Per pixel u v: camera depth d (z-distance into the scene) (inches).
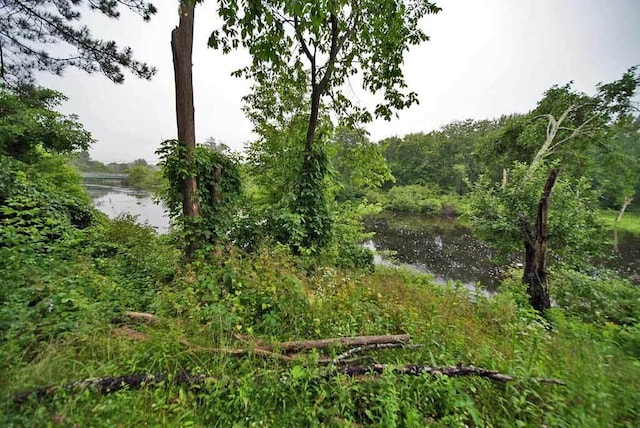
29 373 70.7
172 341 91.1
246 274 135.0
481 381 86.2
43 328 84.9
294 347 98.5
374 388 82.1
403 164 1542.8
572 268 272.1
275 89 323.3
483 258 526.3
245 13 120.1
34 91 287.3
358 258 315.3
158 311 113.3
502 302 181.9
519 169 317.7
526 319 154.2
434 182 1398.9
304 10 96.3
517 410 74.6
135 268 171.8
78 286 115.6
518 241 295.6
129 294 129.1
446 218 1040.2
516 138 510.6
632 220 825.5
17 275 104.1
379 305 149.0
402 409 74.5
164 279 165.8
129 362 82.7
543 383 85.7
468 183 345.1
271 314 114.9
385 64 244.4
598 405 76.4
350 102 296.5
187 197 187.8
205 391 78.8
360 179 360.2
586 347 115.4
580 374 91.4
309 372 81.1
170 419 69.2
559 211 275.6
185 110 183.8
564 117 419.5
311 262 208.8
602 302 204.5
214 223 200.8
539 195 278.1
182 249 204.2
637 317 182.1
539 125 454.0
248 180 317.7
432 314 138.6
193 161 184.5
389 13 214.7
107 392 73.5
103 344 88.9
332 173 286.8
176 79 182.2
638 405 78.3
